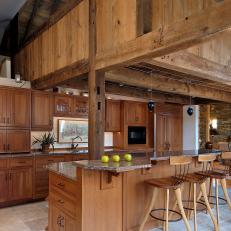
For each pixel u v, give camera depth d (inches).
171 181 125.2
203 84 217.8
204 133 397.7
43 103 205.5
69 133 234.7
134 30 111.2
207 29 84.2
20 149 191.0
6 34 264.1
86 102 235.5
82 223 99.7
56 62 172.2
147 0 109.3
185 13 124.9
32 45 210.8
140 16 108.2
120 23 118.7
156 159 128.7
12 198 177.2
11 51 250.8
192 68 135.7
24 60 225.6
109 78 159.0
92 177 103.5
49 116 208.8
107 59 124.3
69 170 118.7
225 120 385.7
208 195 169.3
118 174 107.7
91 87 133.1
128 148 267.6
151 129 291.6
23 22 238.2
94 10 135.8
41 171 190.9
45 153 196.4
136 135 277.1
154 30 102.3
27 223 144.4
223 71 156.9
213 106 399.2
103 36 128.7
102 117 132.0
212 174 143.9
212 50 149.9
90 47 136.2
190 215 151.5
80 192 101.0
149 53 103.4
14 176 178.4
